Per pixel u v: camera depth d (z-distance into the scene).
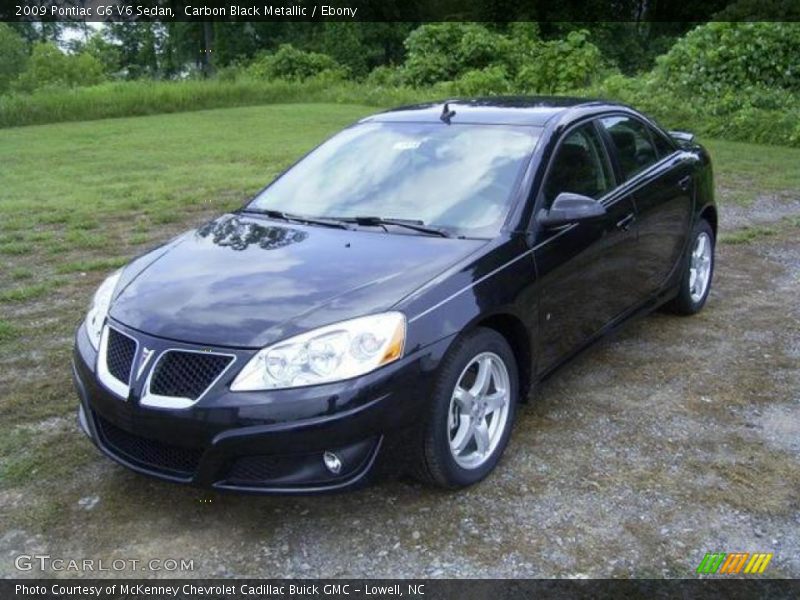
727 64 17.53
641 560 3.05
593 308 4.36
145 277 3.71
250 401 3.00
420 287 3.34
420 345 3.19
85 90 24.02
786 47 17.33
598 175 4.54
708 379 4.66
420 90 24.28
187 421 3.05
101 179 11.52
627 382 4.62
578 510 3.37
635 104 17.56
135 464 3.29
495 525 3.28
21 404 4.38
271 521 3.33
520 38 27.23
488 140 4.35
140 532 3.27
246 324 3.16
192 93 24.45
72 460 3.80
